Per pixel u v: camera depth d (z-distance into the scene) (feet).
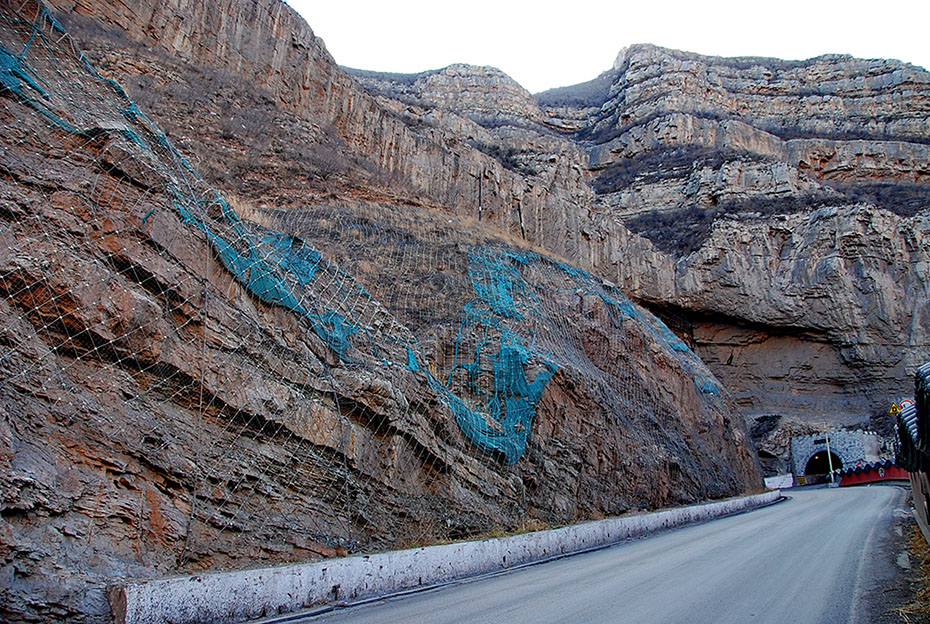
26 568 19.21
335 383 35.45
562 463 55.06
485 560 35.19
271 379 31.94
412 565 30.19
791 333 156.35
